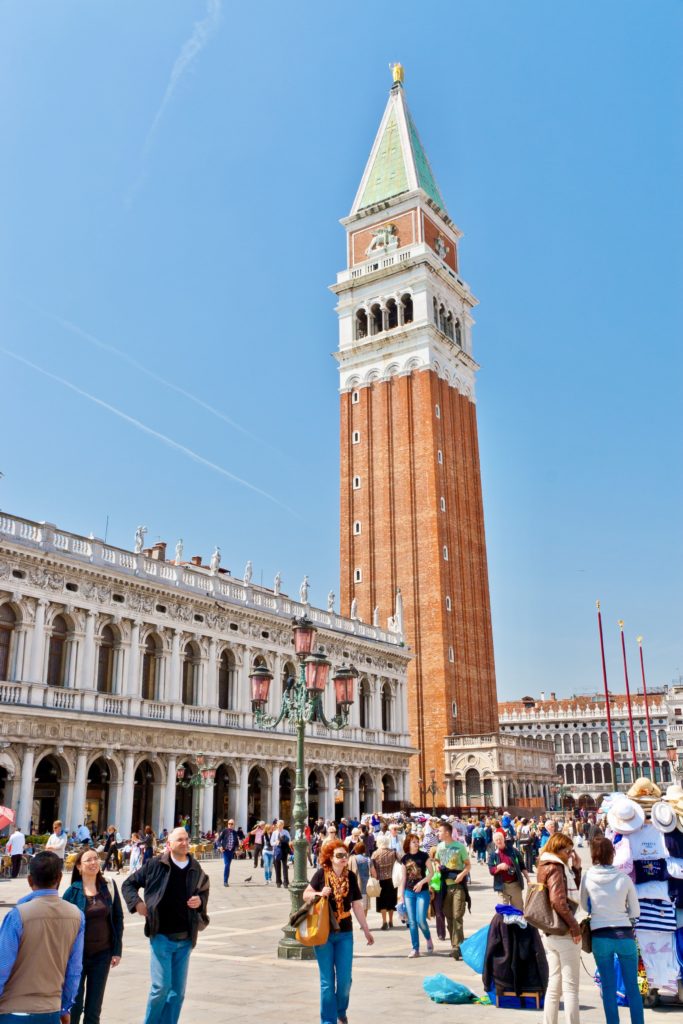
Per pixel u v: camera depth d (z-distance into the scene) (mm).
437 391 106438
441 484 102500
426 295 107562
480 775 89000
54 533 51719
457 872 20984
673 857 15656
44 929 8945
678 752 158000
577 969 12391
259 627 67500
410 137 118188
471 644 101812
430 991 16094
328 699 74312
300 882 20922
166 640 58688
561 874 12625
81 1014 12188
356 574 103625
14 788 47000
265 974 18297
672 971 15125
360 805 78625
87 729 51344
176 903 11805
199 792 58688
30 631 49531
